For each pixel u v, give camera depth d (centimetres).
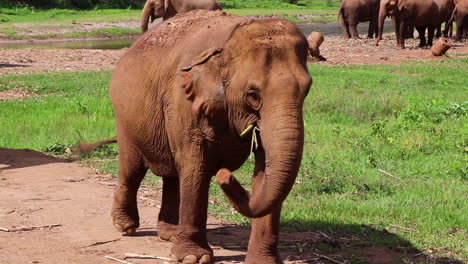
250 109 713
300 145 680
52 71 3184
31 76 2909
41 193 1201
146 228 1011
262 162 754
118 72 927
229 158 798
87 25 6444
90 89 2566
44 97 2381
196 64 742
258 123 713
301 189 1234
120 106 911
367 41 4847
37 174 1352
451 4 4809
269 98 694
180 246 834
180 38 845
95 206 1123
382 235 982
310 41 3506
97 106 2144
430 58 3769
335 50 4159
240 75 713
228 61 725
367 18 5131
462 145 1570
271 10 9031
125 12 7781
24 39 5609
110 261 853
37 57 3834
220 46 745
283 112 685
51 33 5875
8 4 7156
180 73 802
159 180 1316
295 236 970
